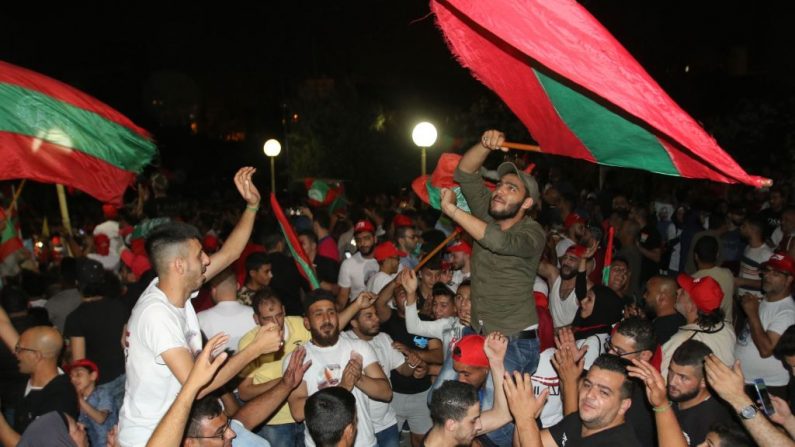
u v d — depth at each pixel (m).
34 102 5.33
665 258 13.03
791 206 10.10
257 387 5.72
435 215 13.57
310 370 5.57
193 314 4.17
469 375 4.86
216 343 3.43
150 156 5.72
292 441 6.07
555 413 5.71
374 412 6.06
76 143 5.43
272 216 13.78
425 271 7.32
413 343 7.04
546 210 10.84
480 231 4.64
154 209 13.84
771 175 18.16
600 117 4.49
